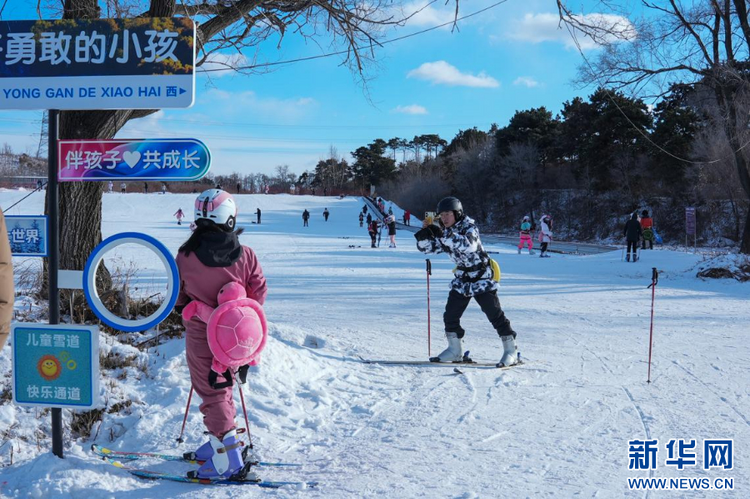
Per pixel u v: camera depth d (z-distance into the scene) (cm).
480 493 328
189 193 6769
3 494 316
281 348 579
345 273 1728
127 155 357
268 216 5722
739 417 468
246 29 812
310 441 421
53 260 351
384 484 340
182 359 521
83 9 615
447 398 521
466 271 637
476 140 8644
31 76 360
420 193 7706
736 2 1994
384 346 730
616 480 348
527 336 815
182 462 371
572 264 2034
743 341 784
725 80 2041
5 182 5594
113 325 342
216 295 350
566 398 521
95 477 336
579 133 5519
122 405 441
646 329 872
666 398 521
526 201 6275
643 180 5091
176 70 355
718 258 1661
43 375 349
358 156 10625
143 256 2019
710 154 3750
